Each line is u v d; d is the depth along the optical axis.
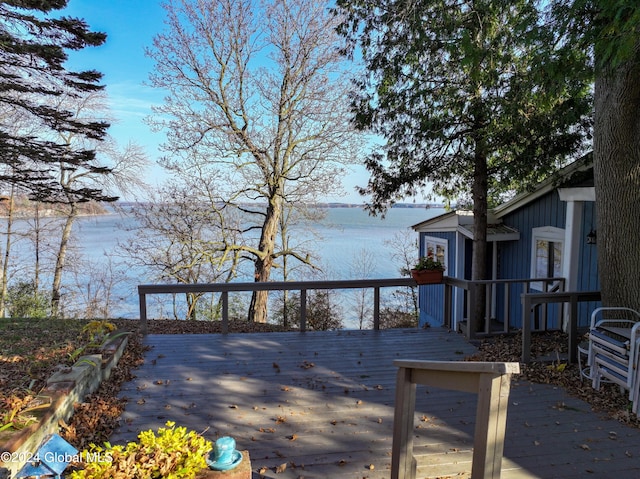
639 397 3.74
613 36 3.71
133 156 15.45
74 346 5.08
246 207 13.59
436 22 6.04
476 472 1.66
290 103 12.36
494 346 5.95
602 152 4.72
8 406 3.02
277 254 13.11
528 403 4.10
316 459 3.15
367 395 4.37
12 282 15.20
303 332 6.88
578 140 6.52
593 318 4.44
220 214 12.96
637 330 4.08
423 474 2.93
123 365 5.18
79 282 16.09
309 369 5.14
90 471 1.79
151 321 9.03
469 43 5.32
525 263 9.10
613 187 4.64
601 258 4.84
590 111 6.18
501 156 7.32
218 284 6.74
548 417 3.80
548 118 5.97
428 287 11.65
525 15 5.31
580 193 6.34
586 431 3.54
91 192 10.22
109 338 5.43
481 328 7.85
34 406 3.05
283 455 3.21
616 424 3.67
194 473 1.92
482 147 6.64
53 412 3.12
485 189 7.50
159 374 4.94
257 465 3.06
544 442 3.36
